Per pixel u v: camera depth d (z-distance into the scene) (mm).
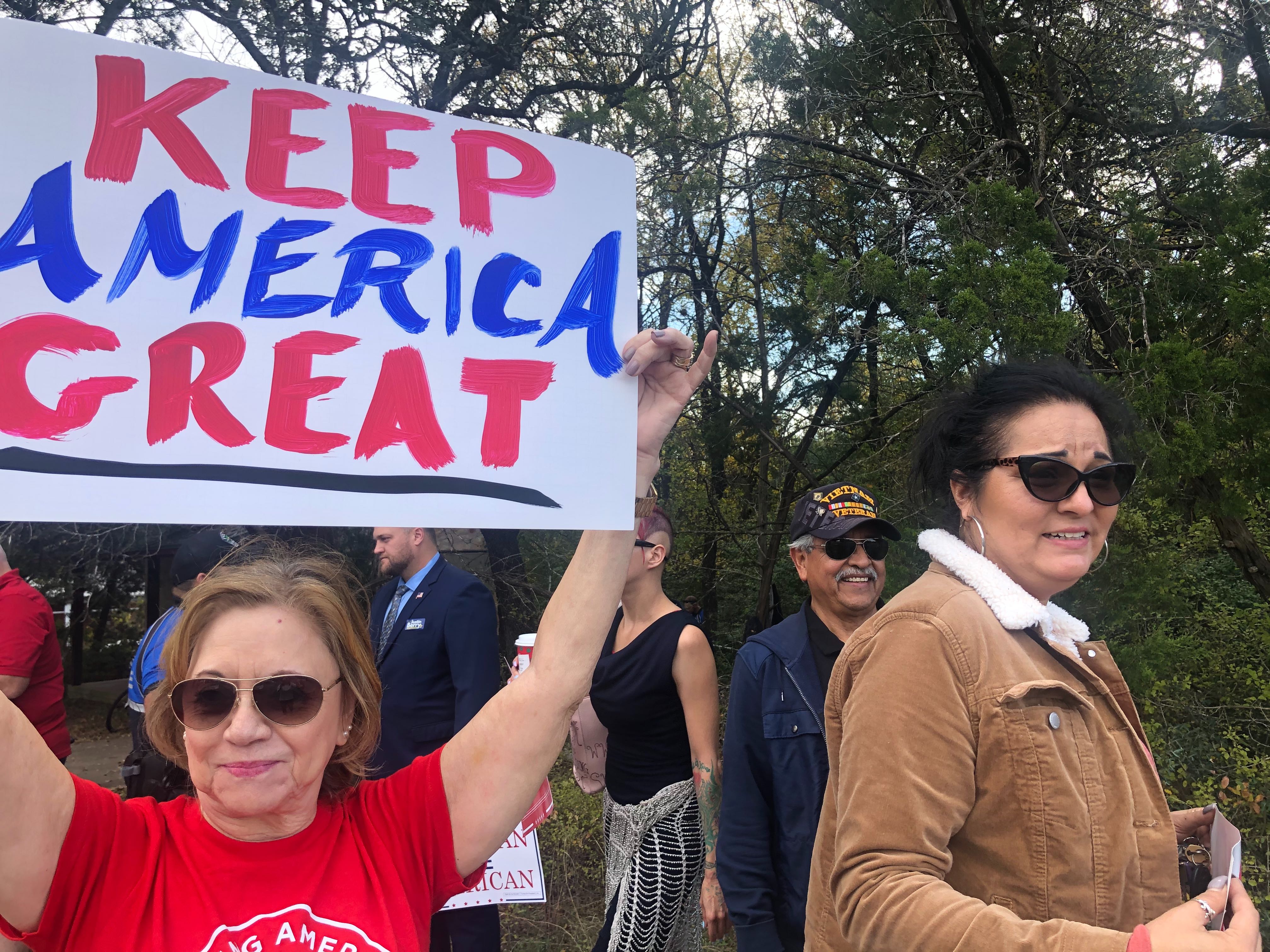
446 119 1256
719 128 6820
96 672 11742
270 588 1058
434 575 2684
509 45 7555
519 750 1145
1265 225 4336
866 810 1032
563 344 1279
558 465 1243
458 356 1209
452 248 1230
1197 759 4406
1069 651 1214
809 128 6750
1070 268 4922
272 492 1079
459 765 1149
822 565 1997
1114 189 5938
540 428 1243
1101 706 1185
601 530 1267
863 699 1105
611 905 2373
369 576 7078
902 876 970
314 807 1038
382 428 1149
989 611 1157
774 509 8953
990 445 1253
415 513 1147
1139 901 1064
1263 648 4992
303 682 1002
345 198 1178
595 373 1295
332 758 1112
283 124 1155
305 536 4984
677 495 8594
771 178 7012
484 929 2543
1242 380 3828
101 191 1044
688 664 2234
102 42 1061
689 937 2332
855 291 5871
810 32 6805
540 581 7938
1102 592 4242
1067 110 5918
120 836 987
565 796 4449
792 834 1829
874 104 6480
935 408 1432
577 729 2602
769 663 1955
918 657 1089
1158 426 3902
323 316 1140
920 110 6562
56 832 938
